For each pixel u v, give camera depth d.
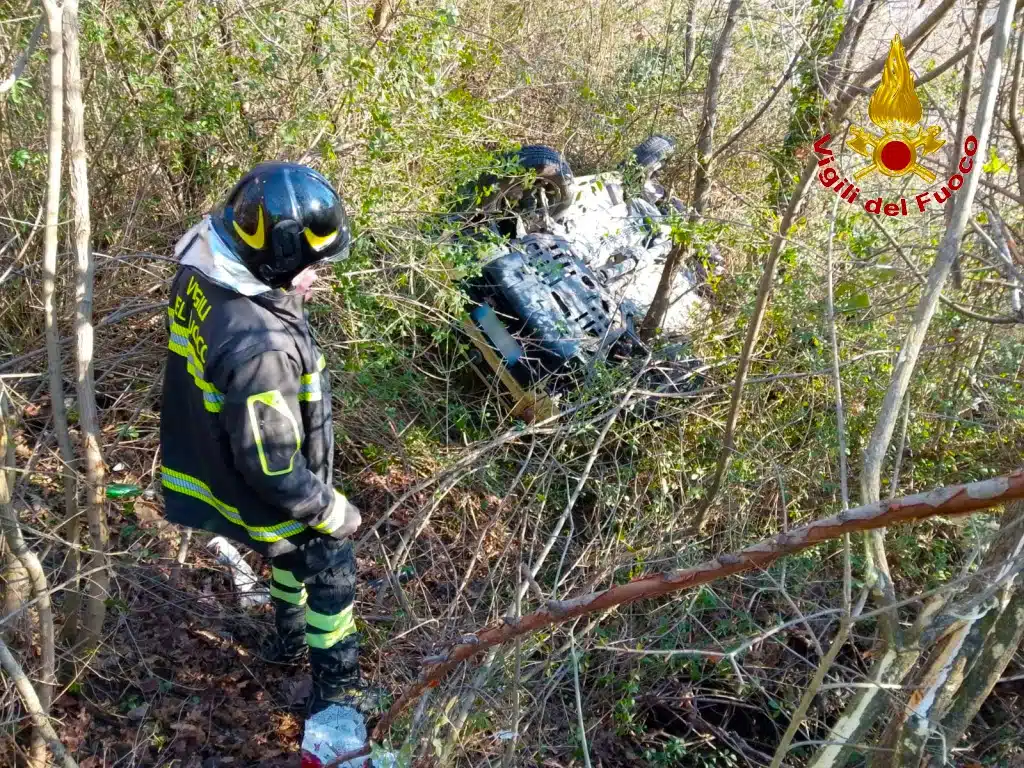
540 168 4.52
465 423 4.03
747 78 5.52
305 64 3.91
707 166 3.78
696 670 3.01
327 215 2.04
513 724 2.10
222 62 3.74
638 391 3.44
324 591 2.36
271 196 1.96
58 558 2.87
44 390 3.46
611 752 2.84
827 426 3.55
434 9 4.04
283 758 2.63
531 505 3.31
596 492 3.56
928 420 3.62
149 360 3.68
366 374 3.62
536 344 3.86
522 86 5.93
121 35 3.59
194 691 2.74
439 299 3.85
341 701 2.44
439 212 3.97
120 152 3.75
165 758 2.53
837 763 1.92
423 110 3.84
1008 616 1.82
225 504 2.24
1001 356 3.54
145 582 2.99
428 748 2.10
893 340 3.57
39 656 2.45
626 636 3.00
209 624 2.96
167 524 3.24
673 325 4.25
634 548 3.32
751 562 1.25
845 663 3.16
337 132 3.93
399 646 2.91
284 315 2.13
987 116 1.56
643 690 3.05
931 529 3.46
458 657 1.66
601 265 4.52
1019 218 3.34
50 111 2.04
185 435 2.29
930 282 1.56
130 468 3.40
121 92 3.74
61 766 2.09
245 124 3.95
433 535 3.37
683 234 3.44
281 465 2.05
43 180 3.49
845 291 3.43
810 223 3.94
